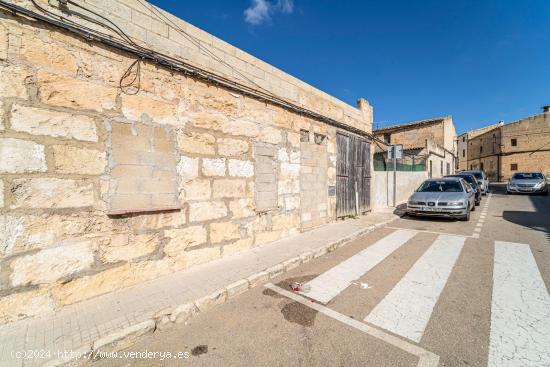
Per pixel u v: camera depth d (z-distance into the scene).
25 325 2.56
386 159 11.88
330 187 7.56
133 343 2.52
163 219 3.75
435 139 20.98
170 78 3.84
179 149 3.93
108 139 3.22
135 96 3.46
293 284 3.78
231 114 4.71
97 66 3.14
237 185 4.82
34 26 2.71
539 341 2.39
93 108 3.10
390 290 3.53
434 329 2.63
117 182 3.29
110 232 3.24
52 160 2.81
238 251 4.85
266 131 5.45
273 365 2.20
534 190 15.05
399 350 2.34
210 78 4.29
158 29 3.71
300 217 6.43
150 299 3.10
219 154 4.50
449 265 4.38
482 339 2.45
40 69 2.74
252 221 5.13
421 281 3.78
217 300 3.25
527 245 5.34
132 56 3.43
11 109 2.57
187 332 2.70
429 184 9.52
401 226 7.63
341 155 8.09
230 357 2.31
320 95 7.18
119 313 2.79
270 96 5.52
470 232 6.63
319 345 2.44
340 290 3.58
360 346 2.40
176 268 3.91
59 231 2.85
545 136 28.11
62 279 2.87
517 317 2.79
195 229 4.15
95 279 3.12
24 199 2.64
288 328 2.72
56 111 2.84
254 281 3.76
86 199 3.04
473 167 38.16
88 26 3.07
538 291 3.36
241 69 4.90
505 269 4.12
